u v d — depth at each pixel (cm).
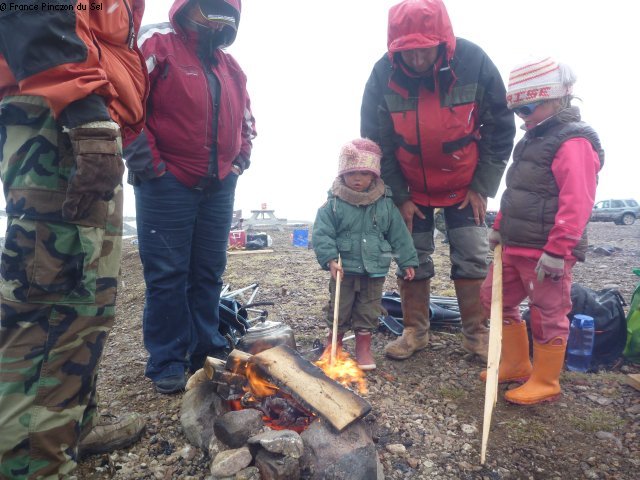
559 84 257
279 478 173
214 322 324
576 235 245
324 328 430
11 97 160
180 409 246
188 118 263
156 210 271
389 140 332
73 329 166
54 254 159
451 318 416
